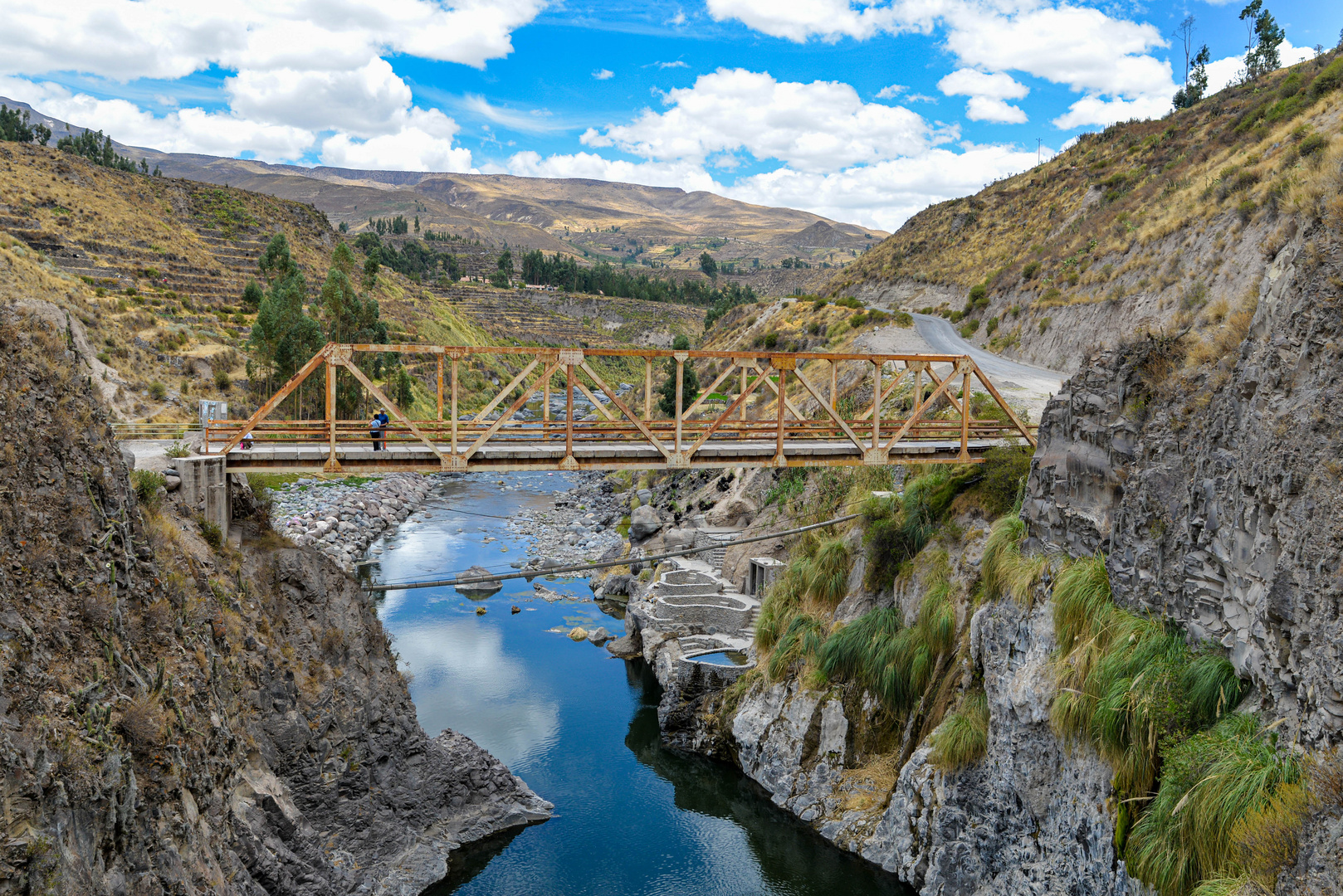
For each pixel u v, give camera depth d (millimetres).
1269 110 76000
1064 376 65125
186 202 178750
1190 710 19391
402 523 85875
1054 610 24578
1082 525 25172
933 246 147625
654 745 41719
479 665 50562
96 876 14141
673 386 111750
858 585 38969
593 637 54625
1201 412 21109
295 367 99500
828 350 96688
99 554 17000
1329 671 14453
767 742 37781
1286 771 15859
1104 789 21578
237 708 24094
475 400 172875
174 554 22875
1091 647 22812
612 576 64062
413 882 29297
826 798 34750
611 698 46688
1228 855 16406
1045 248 98750
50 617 15359
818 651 37406
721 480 67375
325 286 128500
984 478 34688
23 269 96938
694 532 57844
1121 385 24500
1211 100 123688
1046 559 26516
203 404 27906
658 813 35875
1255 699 18031
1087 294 72438
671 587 51188
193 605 22359
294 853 24484
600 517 83812
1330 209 17625
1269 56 128250
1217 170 71500
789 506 52938
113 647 16609
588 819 35312
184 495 25859
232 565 26375
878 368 33219
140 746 16438
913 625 34375
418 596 62719
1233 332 21156
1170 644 20781
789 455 32594
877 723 34781
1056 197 125125
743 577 51719
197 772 18766
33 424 16594
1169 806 18547
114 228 143750
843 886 30844
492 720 43688
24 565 15359
